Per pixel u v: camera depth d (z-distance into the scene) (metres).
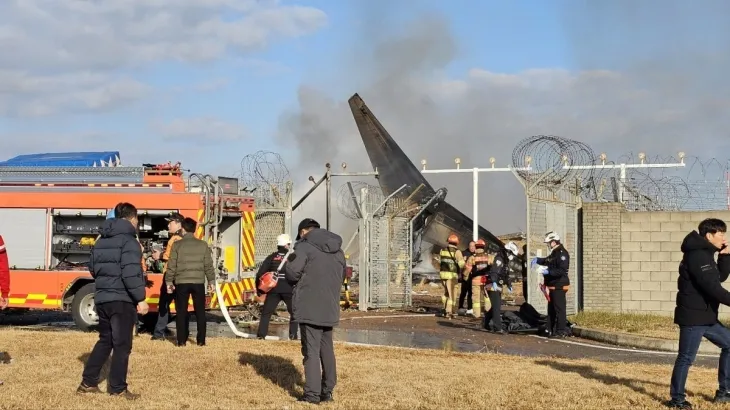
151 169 16.31
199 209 16.03
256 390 9.38
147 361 11.05
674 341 14.66
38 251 16.39
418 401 8.90
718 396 9.20
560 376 10.57
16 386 9.23
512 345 15.05
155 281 15.59
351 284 27.31
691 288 8.86
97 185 16.33
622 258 19.75
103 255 8.84
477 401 8.94
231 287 16.86
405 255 22.92
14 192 16.52
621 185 20.64
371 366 11.08
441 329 17.38
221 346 12.83
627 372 11.14
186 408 8.42
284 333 16.19
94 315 15.83
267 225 20.22
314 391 8.77
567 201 19.80
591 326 16.94
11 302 16.16
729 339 8.98
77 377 9.87
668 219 19.47
